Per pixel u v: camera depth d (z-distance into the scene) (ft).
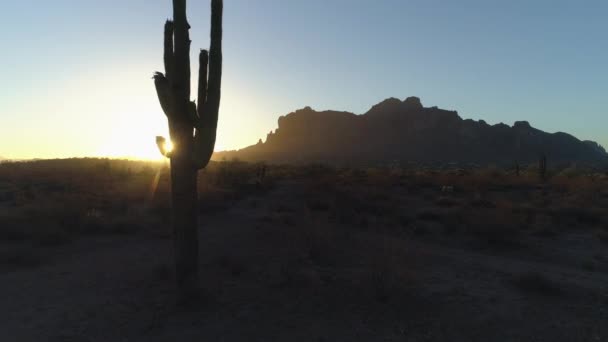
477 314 20.89
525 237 43.37
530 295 24.07
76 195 62.34
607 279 28.48
